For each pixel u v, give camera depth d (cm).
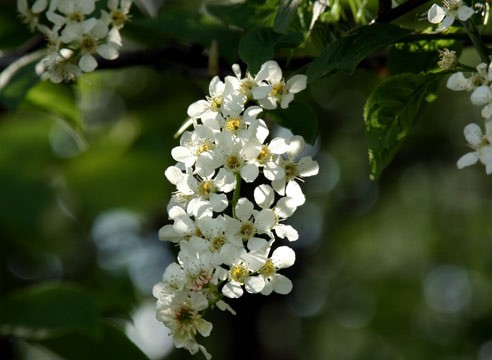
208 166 320
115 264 1102
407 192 1459
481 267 1561
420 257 1603
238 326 1062
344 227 1467
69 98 551
